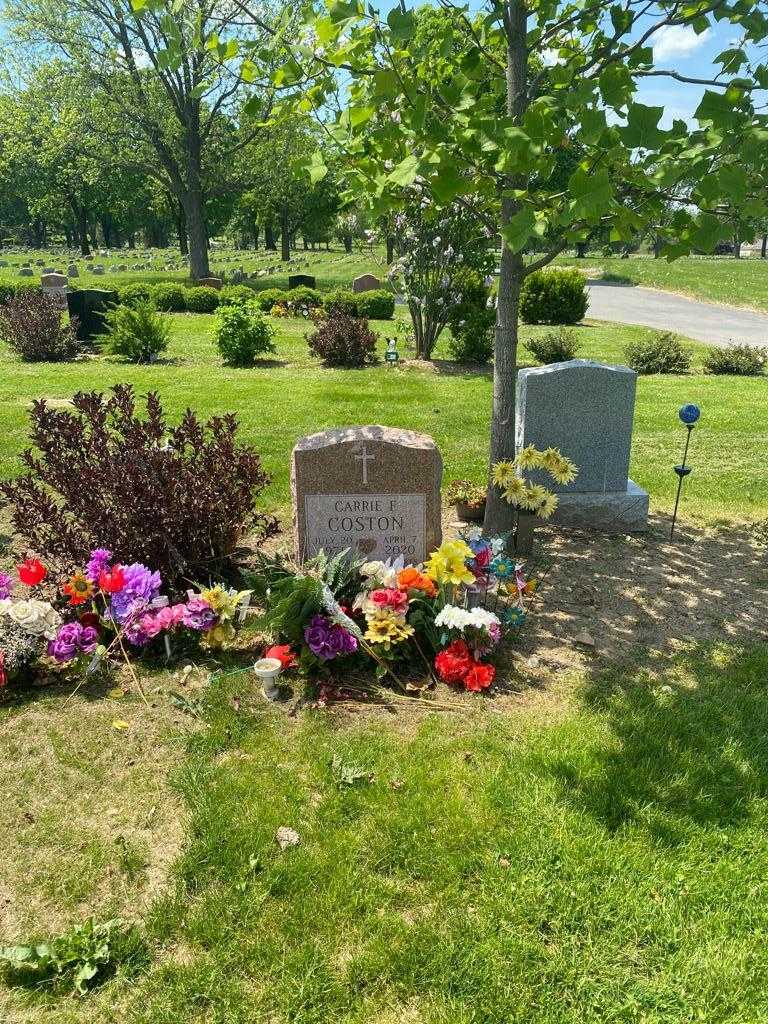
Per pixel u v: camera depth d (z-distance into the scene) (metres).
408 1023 2.56
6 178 61.69
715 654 4.90
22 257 59.75
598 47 5.00
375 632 4.38
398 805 3.48
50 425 5.50
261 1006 2.61
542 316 24.84
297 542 5.44
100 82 31.47
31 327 15.40
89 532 5.18
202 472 5.38
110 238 95.56
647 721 4.13
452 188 3.75
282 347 17.86
